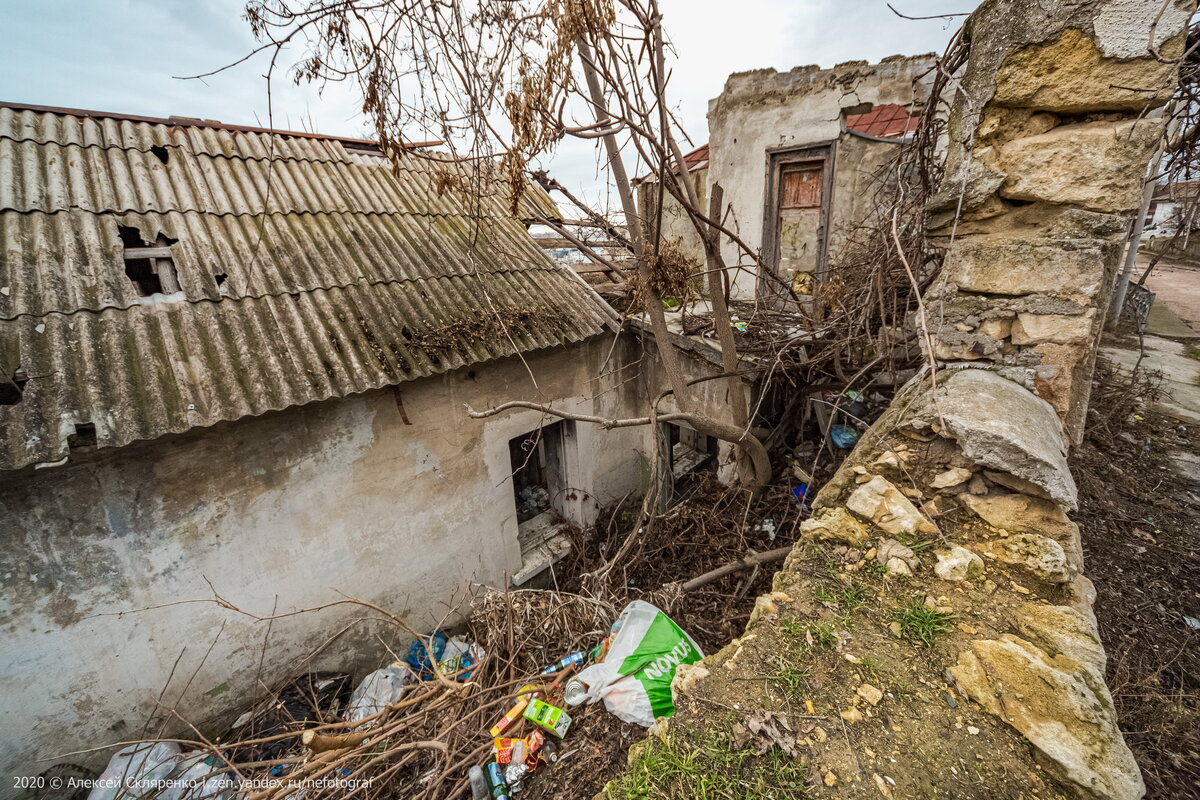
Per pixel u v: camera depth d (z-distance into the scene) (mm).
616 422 3701
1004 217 2549
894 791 1476
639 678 2414
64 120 4621
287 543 4238
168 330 3695
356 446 4480
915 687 1752
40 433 2969
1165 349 9039
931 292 2859
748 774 1553
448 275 5305
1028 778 1485
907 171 4199
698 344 5574
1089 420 5684
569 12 2594
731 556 4836
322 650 4574
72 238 3779
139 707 3734
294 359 3920
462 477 5289
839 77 6297
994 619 1921
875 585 2166
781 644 1971
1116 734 1478
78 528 3334
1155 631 3059
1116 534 3928
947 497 2332
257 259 4379
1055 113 2332
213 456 3770
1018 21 2279
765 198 7254
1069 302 2379
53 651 3355
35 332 3281
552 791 2102
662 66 3316
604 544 6484
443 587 5375
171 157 4836
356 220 5316
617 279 7863
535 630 3705
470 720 3086
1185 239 2928
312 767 2984
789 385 5266
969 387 2438
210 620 3943
